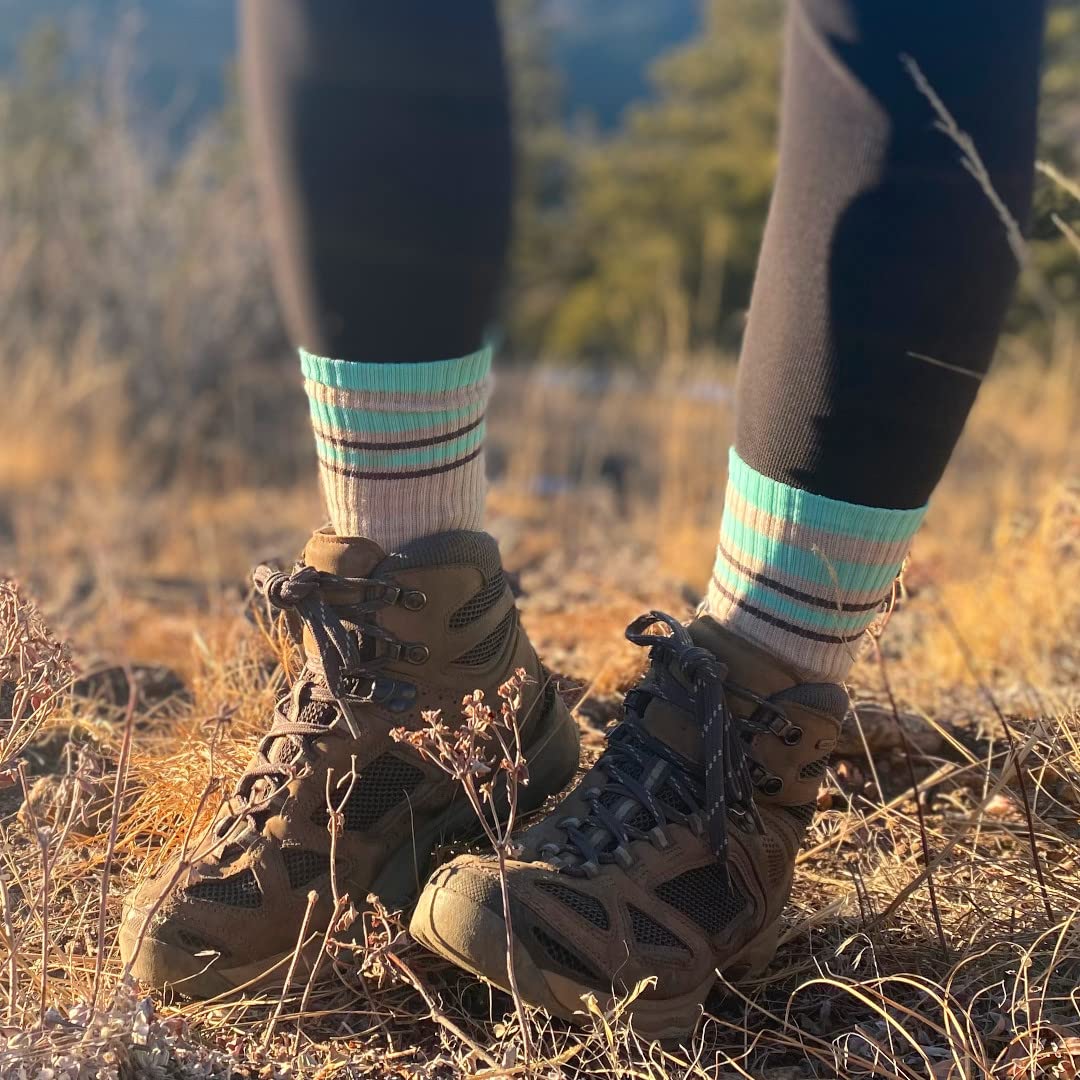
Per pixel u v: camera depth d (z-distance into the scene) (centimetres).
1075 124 188
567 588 308
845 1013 127
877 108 112
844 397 115
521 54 3212
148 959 122
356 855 128
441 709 130
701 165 2272
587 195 2633
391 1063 118
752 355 123
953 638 227
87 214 815
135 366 767
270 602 129
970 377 117
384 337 121
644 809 123
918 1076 113
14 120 842
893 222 112
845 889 144
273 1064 116
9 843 143
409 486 128
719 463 535
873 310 113
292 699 132
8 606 130
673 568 382
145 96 856
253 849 125
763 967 129
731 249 1914
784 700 124
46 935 115
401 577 127
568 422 771
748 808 124
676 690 124
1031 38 114
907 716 179
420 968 129
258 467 706
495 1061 117
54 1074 105
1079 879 141
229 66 1572
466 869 118
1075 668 216
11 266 731
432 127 117
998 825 152
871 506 119
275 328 838
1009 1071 112
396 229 118
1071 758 145
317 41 116
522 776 135
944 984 126
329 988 127
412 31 116
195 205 834
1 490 570
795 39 120
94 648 250
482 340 127
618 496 602
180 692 204
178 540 477
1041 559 242
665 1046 118
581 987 115
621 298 2316
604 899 117
